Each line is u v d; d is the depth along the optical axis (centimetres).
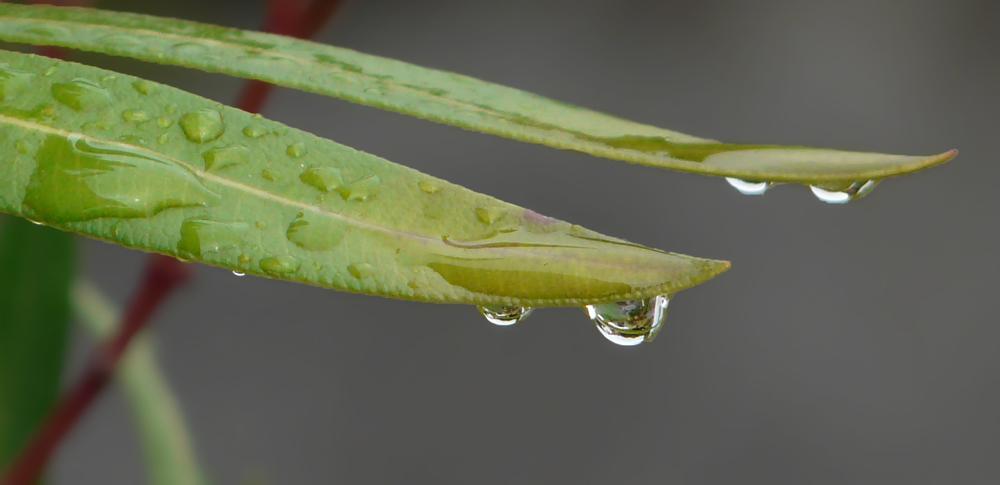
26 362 27
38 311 27
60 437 27
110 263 39
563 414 45
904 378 45
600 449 44
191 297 42
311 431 42
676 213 44
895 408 45
